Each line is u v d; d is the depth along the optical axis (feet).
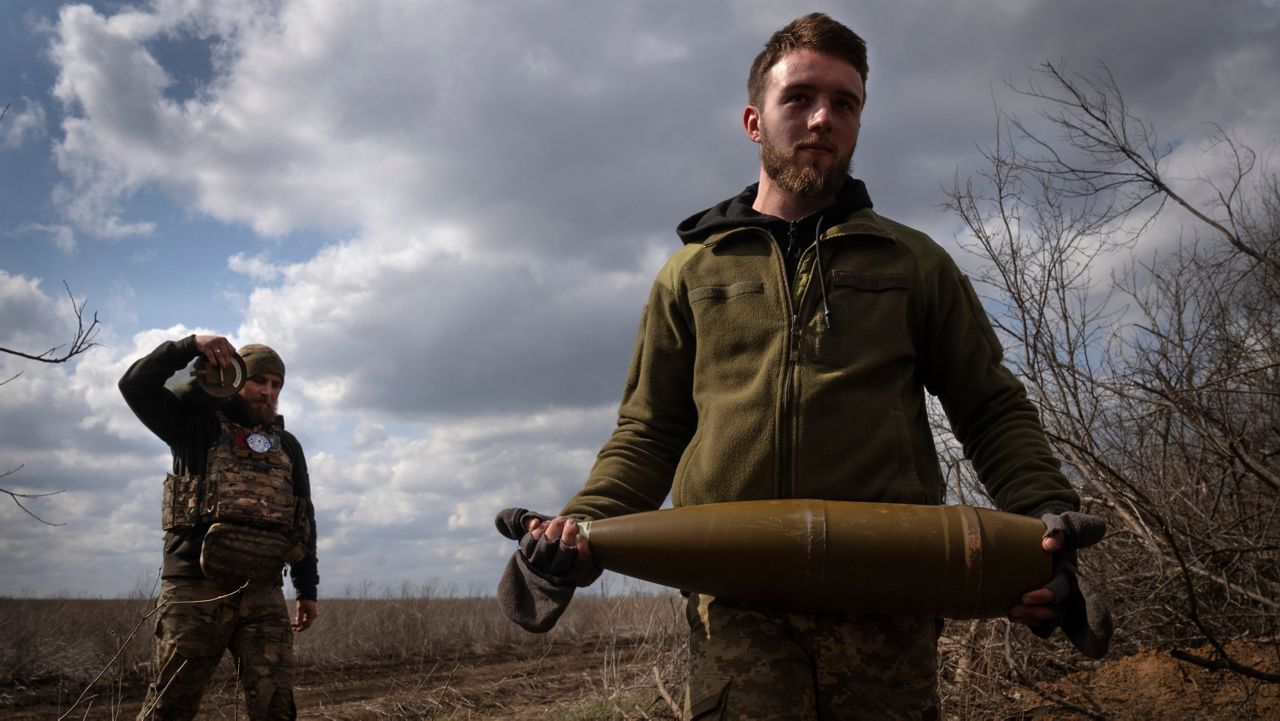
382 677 29.81
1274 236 20.01
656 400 8.29
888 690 7.00
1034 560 6.61
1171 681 16.20
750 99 8.55
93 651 27.89
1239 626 17.87
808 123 7.77
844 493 7.20
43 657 27.09
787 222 7.88
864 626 7.04
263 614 14.49
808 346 7.45
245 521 14.29
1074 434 18.49
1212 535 17.56
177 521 14.14
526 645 38.17
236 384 14.37
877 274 7.61
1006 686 16.26
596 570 7.32
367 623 38.04
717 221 8.09
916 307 7.78
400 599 41.88
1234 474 17.81
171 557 14.29
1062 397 18.79
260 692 14.14
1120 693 16.03
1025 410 7.91
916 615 6.93
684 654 18.69
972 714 15.33
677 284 8.09
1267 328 19.81
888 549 6.62
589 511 7.72
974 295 8.21
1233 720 14.35
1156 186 18.83
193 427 14.73
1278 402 19.16
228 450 14.58
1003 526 6.70
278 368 15.40
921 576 6.63
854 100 7.91
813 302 7.57
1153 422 19.16
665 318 8.20
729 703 6.94
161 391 14.46
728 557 6.82
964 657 16.43
